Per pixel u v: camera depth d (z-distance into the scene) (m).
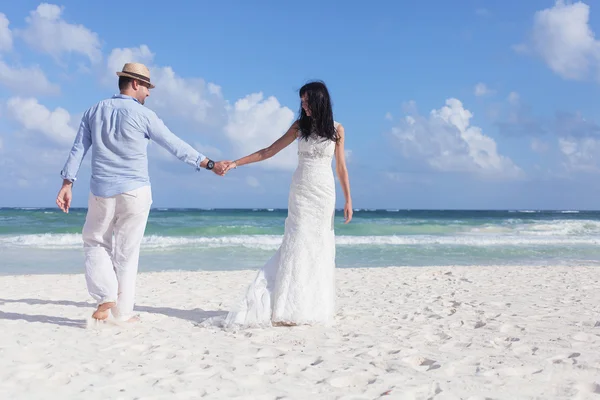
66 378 3.10
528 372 3.33
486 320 5.14
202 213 52.41
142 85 4.62
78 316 5.26
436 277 9.40
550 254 16.39
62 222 27.88
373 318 5.27
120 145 4.36
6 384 2.96
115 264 4.68
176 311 5.73
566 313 5.57
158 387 2.97
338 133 4.84
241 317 4.66
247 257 14.39
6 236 18.56
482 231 27.23
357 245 18.64
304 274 4.79
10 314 5.29
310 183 4.81
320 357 3.67
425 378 3.18
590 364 3.44
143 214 4.55
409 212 80.25
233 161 4.71
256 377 3.19
